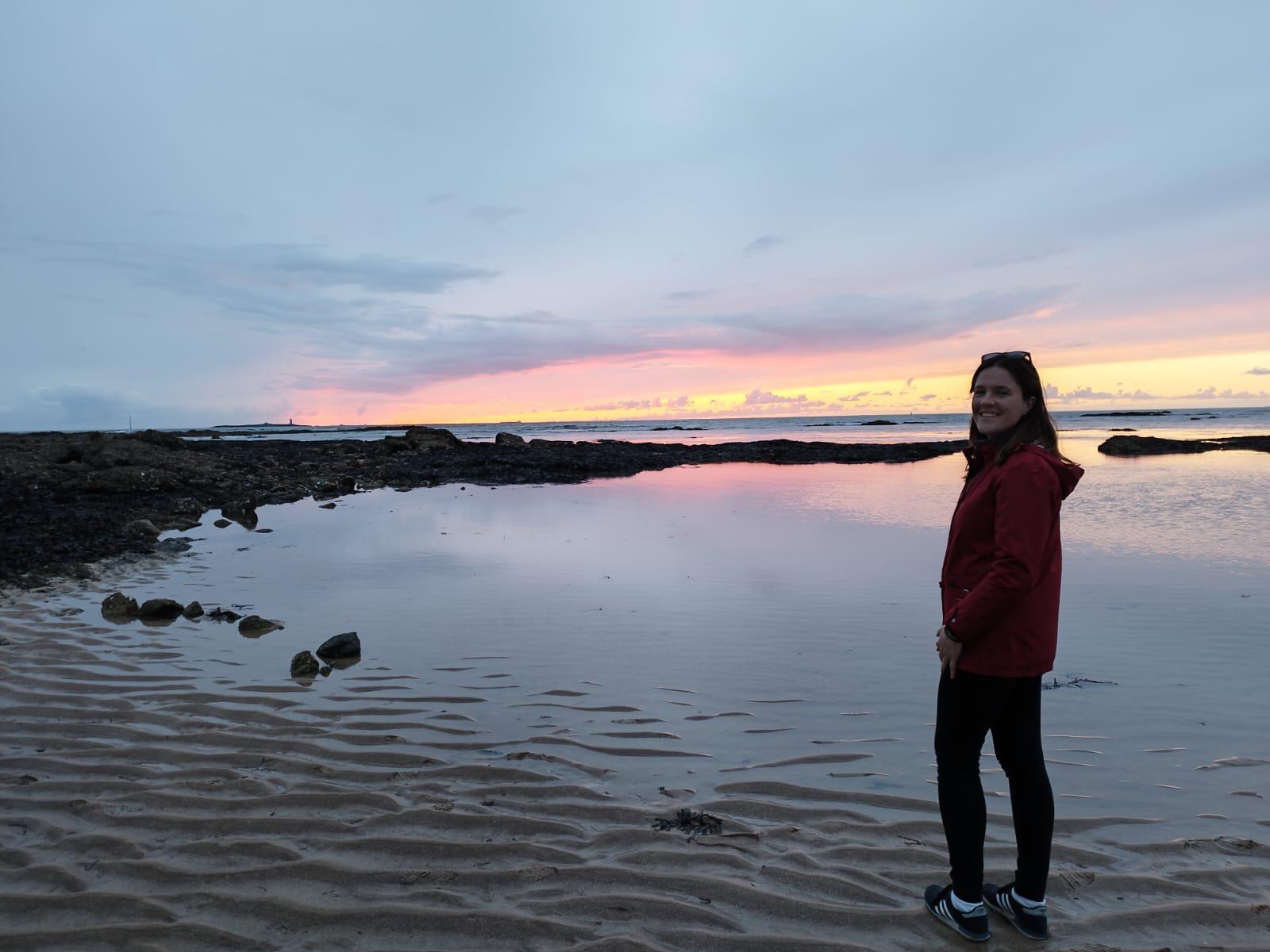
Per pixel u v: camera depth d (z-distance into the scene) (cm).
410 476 2317
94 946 271
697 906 294
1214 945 271
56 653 612
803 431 7725
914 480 2172
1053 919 287
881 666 581
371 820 358
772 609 753
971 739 286
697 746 443
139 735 457
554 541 1145
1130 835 343
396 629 689
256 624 691
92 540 1099
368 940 275
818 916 288
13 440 2791
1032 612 272
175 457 2042
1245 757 423
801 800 377
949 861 324
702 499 1716
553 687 542
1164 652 609
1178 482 1886
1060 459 279
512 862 324
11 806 372
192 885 307
